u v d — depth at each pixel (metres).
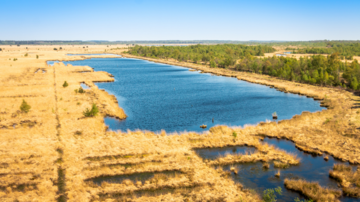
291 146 37.56
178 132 44.03
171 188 25.56
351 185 26.50
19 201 22.00
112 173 27.95
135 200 23.02
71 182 25.61
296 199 24.16
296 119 49.91
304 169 30.34
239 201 23.47
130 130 44.50
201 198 23.59
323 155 34.06
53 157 30.25
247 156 32.97
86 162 30.03
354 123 45.16
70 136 37.47
